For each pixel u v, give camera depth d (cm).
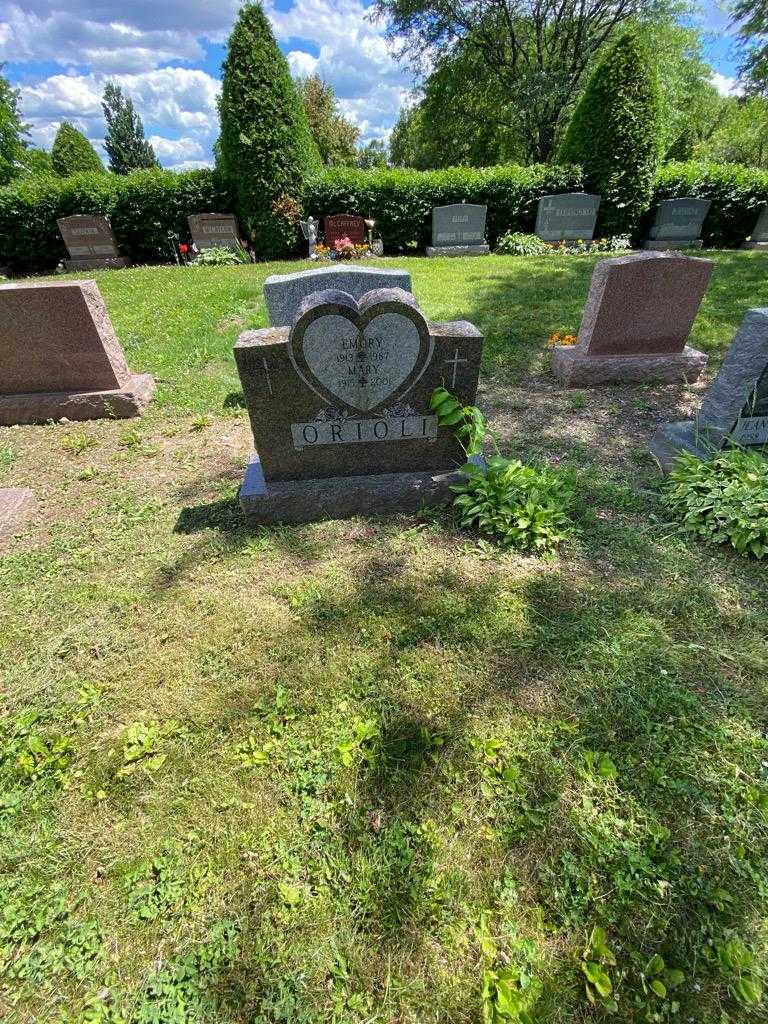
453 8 2031
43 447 457
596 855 177
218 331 714
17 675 250
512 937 161
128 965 159
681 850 178
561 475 362
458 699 230
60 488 397
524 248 1245
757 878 170
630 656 245
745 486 312
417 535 330
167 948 162
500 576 295
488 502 327
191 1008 150
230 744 218
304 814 193
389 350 308
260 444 330
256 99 1173
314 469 346
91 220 1297
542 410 498
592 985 150
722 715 219
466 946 160
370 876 175
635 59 1155
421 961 157
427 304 804
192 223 1305
